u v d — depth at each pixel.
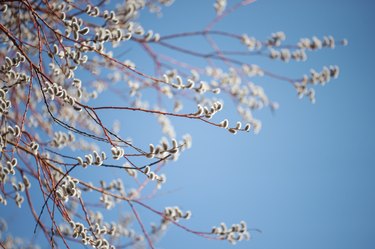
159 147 2.85
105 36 3.10
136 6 3.85
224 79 4.61
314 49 4.70
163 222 4.10
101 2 3.71
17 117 3.79
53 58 3.00
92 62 3.80
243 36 4.65
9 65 2.96
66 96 2.83
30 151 3.16
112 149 2.80
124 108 2.83
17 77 2.99
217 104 2.82
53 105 3.92
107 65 3.90
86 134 2.82
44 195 3.02
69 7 3.49
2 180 3.05
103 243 3.03
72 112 4.05
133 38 4.12
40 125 4.00
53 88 2.80
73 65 3.16
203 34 4.59
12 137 3.46
